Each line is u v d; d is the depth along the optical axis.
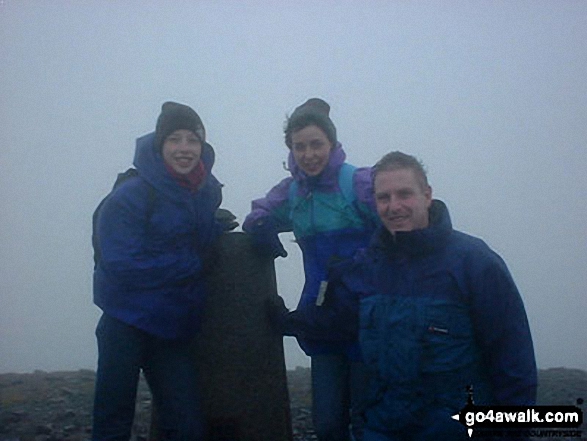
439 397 1.61
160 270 1.97
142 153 2.03
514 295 1.61
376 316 1.66
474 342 1.63
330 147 2.13
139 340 2.00
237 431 2.28
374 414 1.68
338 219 2.11
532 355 1.62
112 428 1.97
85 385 3.84
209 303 2.29
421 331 1.61
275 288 2.42
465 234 1.67
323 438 2.05
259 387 2.30
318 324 1.99
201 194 2.09
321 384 2.07
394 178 1.66
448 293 1.61
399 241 1.64
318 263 2.14
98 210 2.06
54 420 3.08
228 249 2.32
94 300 2.03
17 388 3.76
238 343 2.30
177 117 2.00
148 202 2.00
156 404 2.12
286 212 2.27
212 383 2.28
